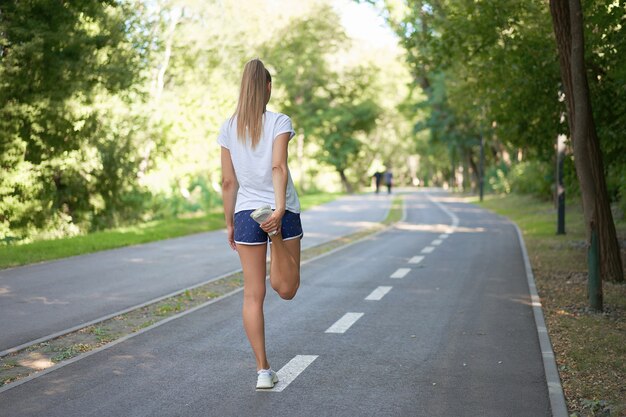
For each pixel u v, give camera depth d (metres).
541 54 19.02
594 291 11.96
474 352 9.05
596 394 7.21
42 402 6.88
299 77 88.50
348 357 8.77
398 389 7.38
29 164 28.33
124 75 29.06
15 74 26.14
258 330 7.10
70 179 32.19
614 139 17.67
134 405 6.80
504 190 68.75
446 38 19.97
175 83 46.53
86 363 8.41
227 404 6.84
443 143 71.00
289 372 8.00
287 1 58.56
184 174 46.03
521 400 7.02
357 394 7.20
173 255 21.28
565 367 8.28
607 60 17.34
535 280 15.72
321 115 90.31
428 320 11.23
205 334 10.08
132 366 8.27
